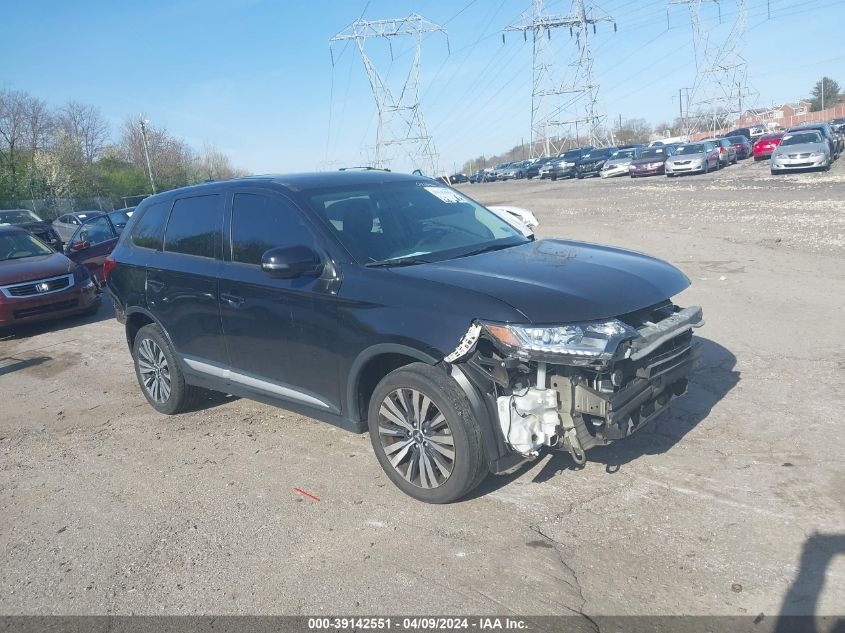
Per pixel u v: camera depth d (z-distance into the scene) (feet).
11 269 34.50
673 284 13.85
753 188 73.10
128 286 20.01
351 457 16.12
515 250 15.38
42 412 21.66
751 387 18.01
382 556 11.96
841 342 20.88
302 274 14.58
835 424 15.48
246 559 12.25
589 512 12.77
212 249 17.44
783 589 10.29
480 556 11.71
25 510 14.92
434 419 13.00
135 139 237.04
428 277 13.25
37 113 179.01
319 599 10.94
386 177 17.71
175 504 14.55
